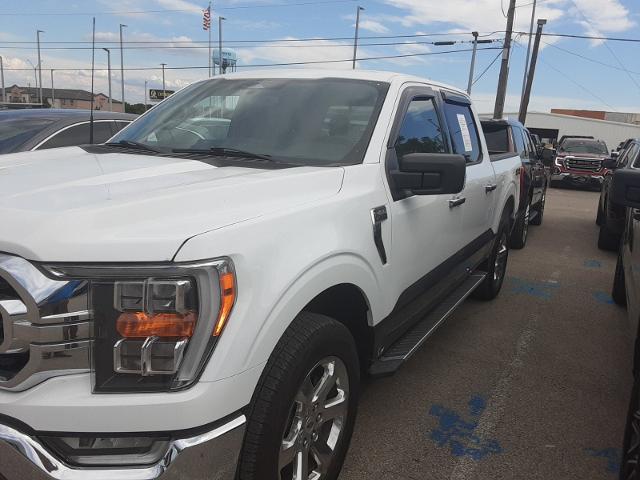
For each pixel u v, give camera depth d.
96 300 1.73
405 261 3.14
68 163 2.68
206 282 1.80
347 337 2.52
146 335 1.75
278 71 3.73
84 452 1.77
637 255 3.72
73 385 1.74
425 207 3.36
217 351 1.83
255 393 2.03
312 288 2.22
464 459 3.11
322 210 2.40
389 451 3.15
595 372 4.29
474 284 4.84
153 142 3.33
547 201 16.91
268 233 2.06
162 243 1.76
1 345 1.71
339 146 3.00
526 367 4.36
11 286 1.71
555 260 8.41
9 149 5.43
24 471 1.73
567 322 5.46
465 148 4.48
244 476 2.04
